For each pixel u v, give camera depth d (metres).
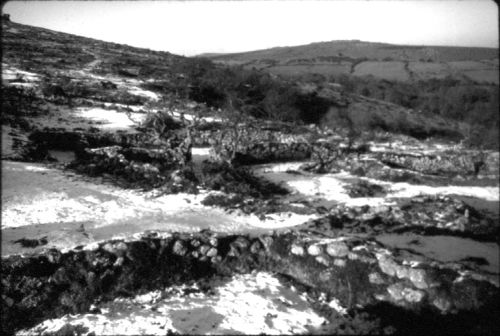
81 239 13.23
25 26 82.31
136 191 19.62
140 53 80.00
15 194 16.50
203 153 29.22
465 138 44.81
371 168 30.00
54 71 48.41
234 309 11.75
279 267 14.23
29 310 10.62
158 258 13.16
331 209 20.22
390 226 18.88
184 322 10.91
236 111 37.09
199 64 60.44
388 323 11.70
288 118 48.78
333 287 13.12
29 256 11.65
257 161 31.05
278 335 10.75
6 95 31.58
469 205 22.77
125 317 10.89
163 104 35.06
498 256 16.16
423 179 29.19
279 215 18.58
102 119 32.41
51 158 22.55
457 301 12.07
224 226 16.20
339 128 46.88
